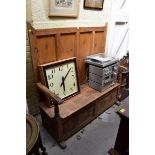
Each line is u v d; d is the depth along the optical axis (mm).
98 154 1520
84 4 1799
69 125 1619
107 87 2076
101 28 2188
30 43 1479
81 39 1967
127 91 2535
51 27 1598
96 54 2246
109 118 2037
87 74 2188
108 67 1934
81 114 1725
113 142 1660
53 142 1636
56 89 1744
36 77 1644
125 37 2709
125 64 2395
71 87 1897
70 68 1875
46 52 1649
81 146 1604
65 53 1841
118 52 2723
